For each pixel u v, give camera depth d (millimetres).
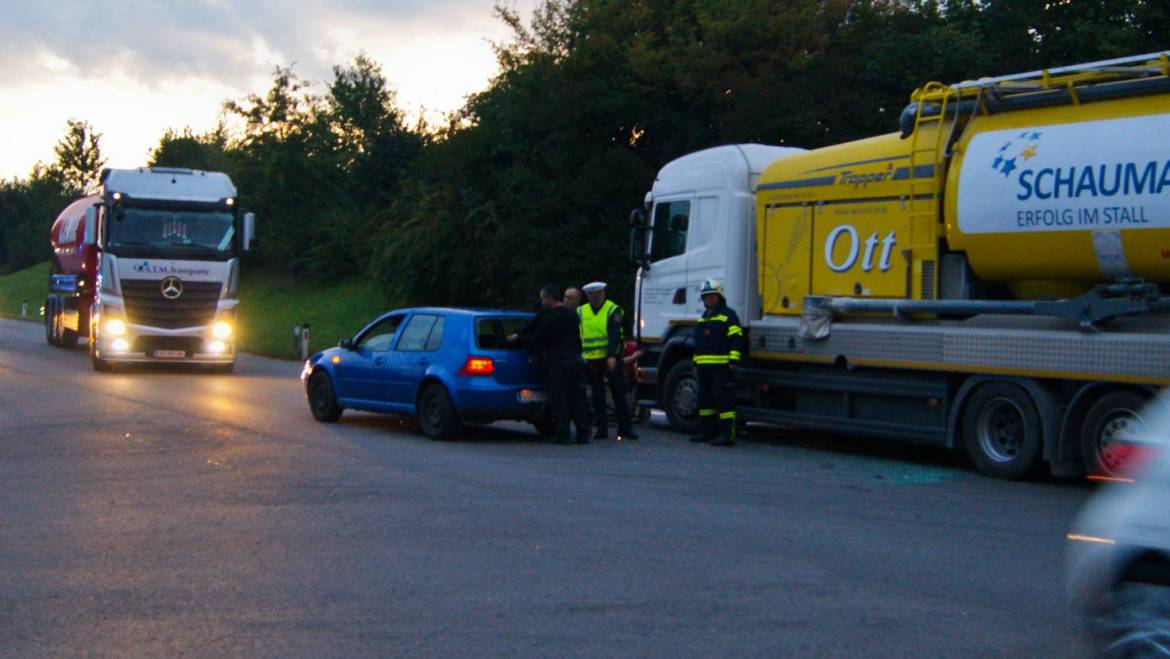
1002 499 11836
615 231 29344
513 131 34500
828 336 14992
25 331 46812
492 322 15836
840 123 27266
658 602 7695
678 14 29906
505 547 9258
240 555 8906
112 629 6988
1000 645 6836
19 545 9180
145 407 19078
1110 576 5812
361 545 9281
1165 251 11633
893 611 7539
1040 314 12570
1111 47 27625
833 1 29047
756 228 16562
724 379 15922
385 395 16422
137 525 9969
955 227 13492
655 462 14180
